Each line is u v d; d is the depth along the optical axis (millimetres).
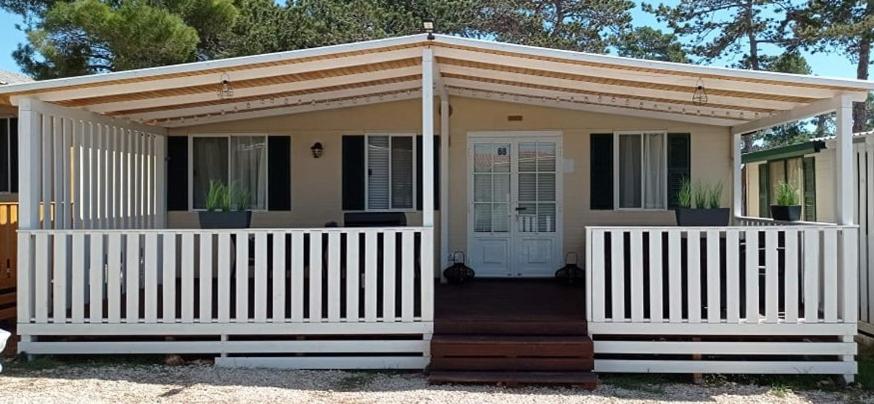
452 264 9039
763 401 5352
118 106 7254
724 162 8750
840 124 5852
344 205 9039
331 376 5879
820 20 19344
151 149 8820
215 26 14648
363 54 6059
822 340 5961
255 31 16453
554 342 5723
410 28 18922
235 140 9156
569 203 8977
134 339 6289
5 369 5910
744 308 6027
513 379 5582
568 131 8953
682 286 6145
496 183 9070
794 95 6129
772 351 5863
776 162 11039
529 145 9039
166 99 7172
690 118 8562
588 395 5410
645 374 6016
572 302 7020
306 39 17078
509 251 9062
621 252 5910
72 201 7016
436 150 9039
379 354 6105
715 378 5934
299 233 6059
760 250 6402
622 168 8945
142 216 8531
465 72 7195
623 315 5918
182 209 9125
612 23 20688
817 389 5684
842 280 5844
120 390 5387
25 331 6176
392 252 6008
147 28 12305
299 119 9070
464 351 5750
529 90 8078
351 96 8453
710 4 21125
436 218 9008
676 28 21500
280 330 6074
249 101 7980
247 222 6797
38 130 6336
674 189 8797
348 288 6059
